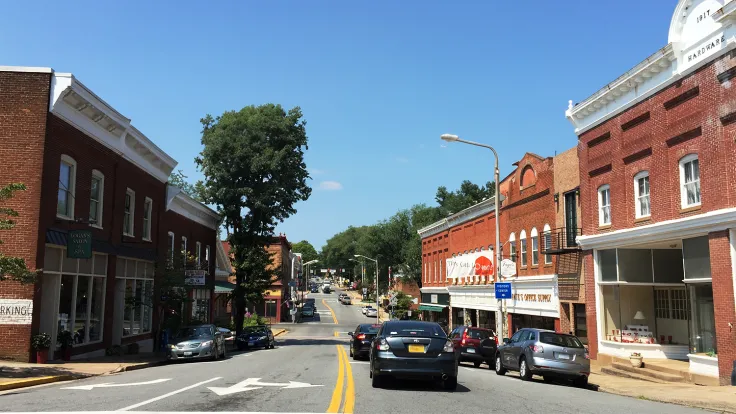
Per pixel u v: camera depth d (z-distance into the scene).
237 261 40.62
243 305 40.47
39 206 18.27
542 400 11.45
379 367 11.88
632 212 20.59
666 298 21.80
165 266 27.25
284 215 41.25
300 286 125.62
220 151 39.41
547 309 28.14
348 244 157.25
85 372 16.39
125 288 25.28
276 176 40.16
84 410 9.05
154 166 28.62
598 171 23.02
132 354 24.34
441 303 51.28
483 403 10.59
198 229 37.59
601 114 22.59
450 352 12.10
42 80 18.84
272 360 21.89
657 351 20.45
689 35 17.52
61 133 19.61
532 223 30.47
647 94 19.59
